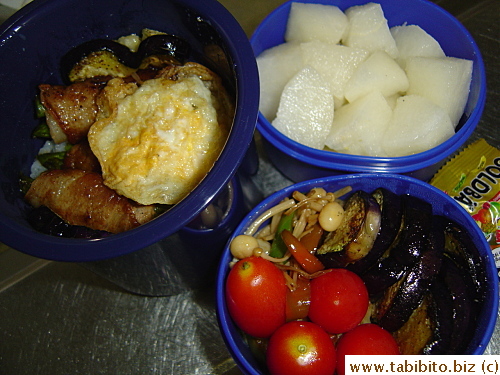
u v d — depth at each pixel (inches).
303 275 8.4
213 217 8.2
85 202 8.2
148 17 9.4
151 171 7.7
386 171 9.4
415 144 9.6
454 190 10.1
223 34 7.8
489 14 13.2
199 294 10.5
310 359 7.4
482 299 8.1
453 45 11.0
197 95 8.2
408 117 9.8
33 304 10.9
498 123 11.5
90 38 9.7
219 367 9.7
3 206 8.0
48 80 9.5
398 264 8.1
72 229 8.3
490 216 9.6
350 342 7.9
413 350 7.9
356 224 8.3
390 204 8.5
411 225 8.2
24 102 9.2
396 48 11.0
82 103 8.9
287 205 9.0
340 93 10.6
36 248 6.7
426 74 10.2
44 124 9.4
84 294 10.9
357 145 10.0
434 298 7.8
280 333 7.7
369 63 10.2
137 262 8.1
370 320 8.7
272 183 11.6
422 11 11.1
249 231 9.1
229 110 8.7
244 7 13.4
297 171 10.4
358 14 10.8
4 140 8.9
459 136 9.5
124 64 9.6
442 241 8.3
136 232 6.6
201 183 6.8
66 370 10.1
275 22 11.2
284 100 10.0
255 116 7.0
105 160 8.0
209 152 8.0
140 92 8.2
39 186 8.5
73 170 8.6
